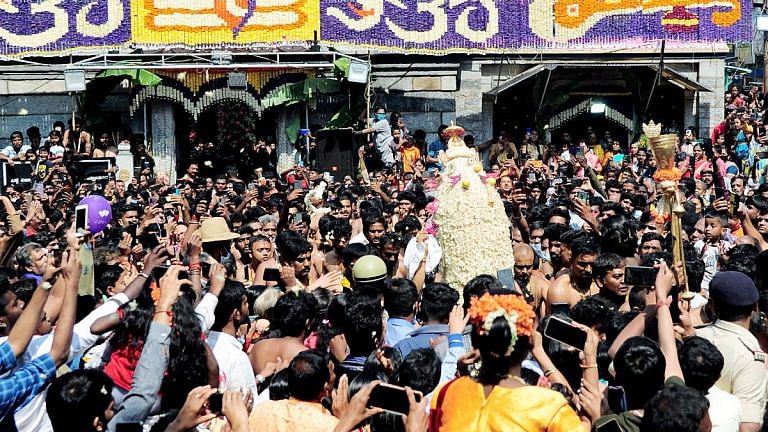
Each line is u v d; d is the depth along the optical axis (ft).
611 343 23.91
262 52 77.41
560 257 35.37
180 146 82.99
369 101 77.20
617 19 79.10
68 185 62.59
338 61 75.51
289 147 80.89
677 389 17.03
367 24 77.56
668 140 28.02
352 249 34.99
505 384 17.21
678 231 27.37
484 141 84.84
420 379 20.62
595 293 31.76
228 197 56.90
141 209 49.03
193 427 18.10
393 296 27.35
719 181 70.44
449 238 34.99
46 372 19.10
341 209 46.91
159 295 23.36
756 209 42.37
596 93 85.51
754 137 80.48
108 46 76.38
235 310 26.25
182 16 76.64
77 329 23.08
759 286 29.45
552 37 79.30
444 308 25.25
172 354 21.29
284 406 20.38
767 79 108.06
